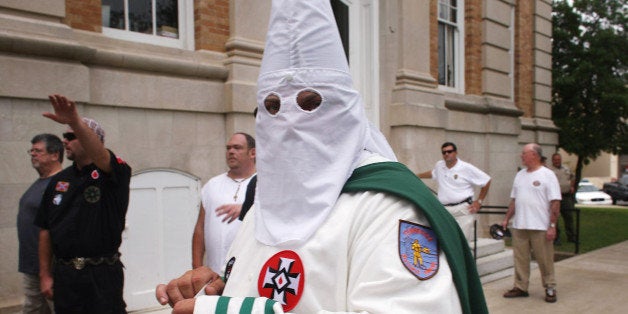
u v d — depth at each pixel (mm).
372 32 8336
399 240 1226
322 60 1459
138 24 5336
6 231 4078
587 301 6000
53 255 3252
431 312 1154
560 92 17516
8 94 4047
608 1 17062
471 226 6996
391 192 1304
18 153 4137
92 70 4637
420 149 8430
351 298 1202
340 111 1441
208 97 5492
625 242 10234
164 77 5148
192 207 5352
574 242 10445
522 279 6152
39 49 4215
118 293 3154
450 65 10148
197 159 5418
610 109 16891
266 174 1481
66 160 4461
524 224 6012
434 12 9273
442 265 1253
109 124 4773
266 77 1514
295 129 1427
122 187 3143
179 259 5195
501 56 10828
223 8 5754
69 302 2986
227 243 3381
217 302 1263
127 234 4805
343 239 1282
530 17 12289
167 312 4820
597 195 26234
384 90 8414
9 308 4043
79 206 3008
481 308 1445
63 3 4445
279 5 1527
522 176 6121
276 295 1318
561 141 17328
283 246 1367
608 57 16734
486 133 10398
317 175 1408
